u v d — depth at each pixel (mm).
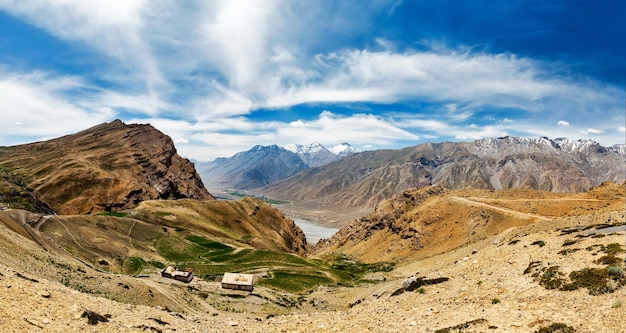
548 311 25312
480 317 26359
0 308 21531
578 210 173000
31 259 55031
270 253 181000
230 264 154375
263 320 38156
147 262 131750
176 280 100375
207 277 123438
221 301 85312
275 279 132875
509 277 34656
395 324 29109
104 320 26141
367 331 28578
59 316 24078
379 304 38781
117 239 146375
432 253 184250
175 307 66125
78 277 59219
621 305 23469
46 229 121625
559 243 40812
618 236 37562
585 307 24703
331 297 106062
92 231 138750
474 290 33812
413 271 150500
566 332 21734
